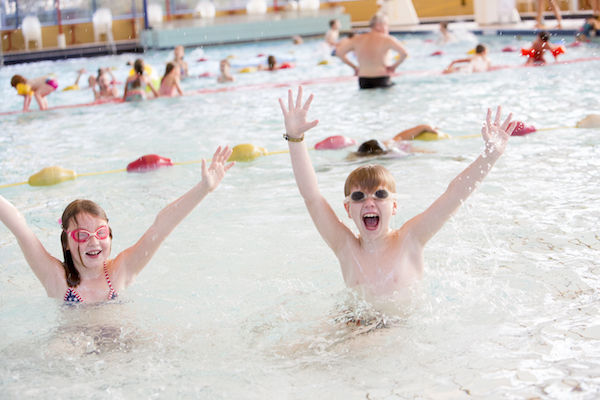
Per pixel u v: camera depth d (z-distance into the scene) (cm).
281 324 277
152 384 235
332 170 552
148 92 1145
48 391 233
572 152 552
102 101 1132
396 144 618
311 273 334
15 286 343
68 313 299
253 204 474
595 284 297
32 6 2214
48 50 2134
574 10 1922
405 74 1197
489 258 337
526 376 223
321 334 265
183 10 2355
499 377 224
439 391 219
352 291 296
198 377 238
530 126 641
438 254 344
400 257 296
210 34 2155
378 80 1058
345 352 249
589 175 481
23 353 262
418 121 760
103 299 311
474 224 392
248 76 1382
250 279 333
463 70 1164
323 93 1058
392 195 293
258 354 253
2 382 241
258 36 2197
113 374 244
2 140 815
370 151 594
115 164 646
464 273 317
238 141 721
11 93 1334
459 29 1927
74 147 748
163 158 625
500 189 461
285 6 2406
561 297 286
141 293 320
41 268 312
